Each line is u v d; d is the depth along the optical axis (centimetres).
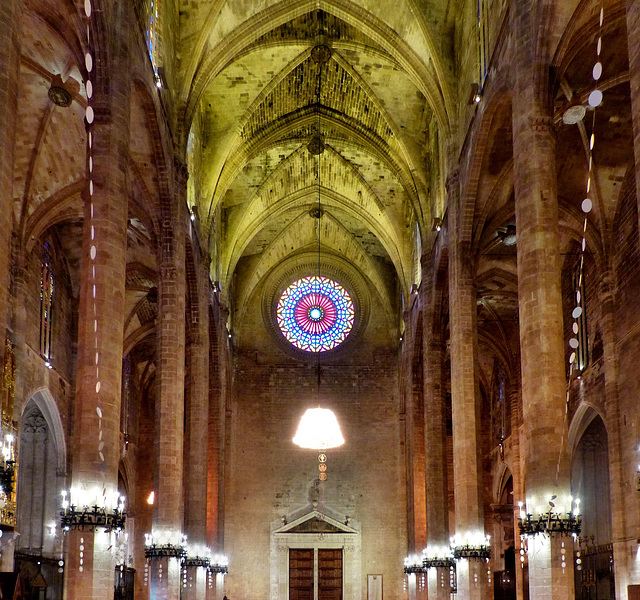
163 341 3034
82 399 2003
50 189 3256
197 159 3928
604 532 3919
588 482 3981
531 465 2055
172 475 2961
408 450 4947
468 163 3106
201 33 3278
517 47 2294
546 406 2045
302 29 3828
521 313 2150
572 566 1983
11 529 2683
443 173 3741
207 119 4128
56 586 3569
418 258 4734
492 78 2669
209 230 4047
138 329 4862
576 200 3297
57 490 3650
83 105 2762
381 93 4088
